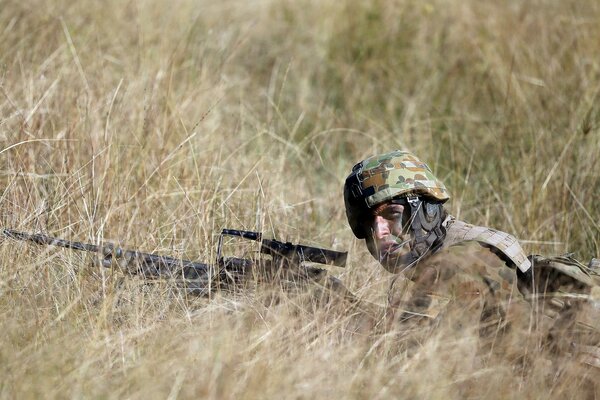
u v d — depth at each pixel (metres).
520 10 34.12
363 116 29.66
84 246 16.02
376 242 14.70
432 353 13.40
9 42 25.86
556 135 26.48
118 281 16.17
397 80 33.38
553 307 14.15
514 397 13.34
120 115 22.11
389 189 14.45
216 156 22.06
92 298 15.84
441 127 29.88
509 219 22.45
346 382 13.16
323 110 31.22
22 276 16.00
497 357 13.92
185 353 13.68
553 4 34.22
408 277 14.33
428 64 34.09
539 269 14.41
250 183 21.20
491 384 13.41
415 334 13.76
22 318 14.88
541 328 14.04
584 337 13.84
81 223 17.86
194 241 18.23
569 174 23.78
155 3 31.33
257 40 34.62
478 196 24.31
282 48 34.41
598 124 26.42
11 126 20.72
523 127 27.56
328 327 14.32
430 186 14.55
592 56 30.77
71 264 16.48
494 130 28.56
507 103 28.53
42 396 12.48
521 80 30.23
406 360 13.60
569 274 14.17
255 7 36.09
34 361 13.23
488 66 32.16
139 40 27.19
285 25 35.59
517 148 26.69
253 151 24.39
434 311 13.76
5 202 18.25
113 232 17.83
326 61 34.38
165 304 15.57
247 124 27.42
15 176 18.73
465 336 13.56
